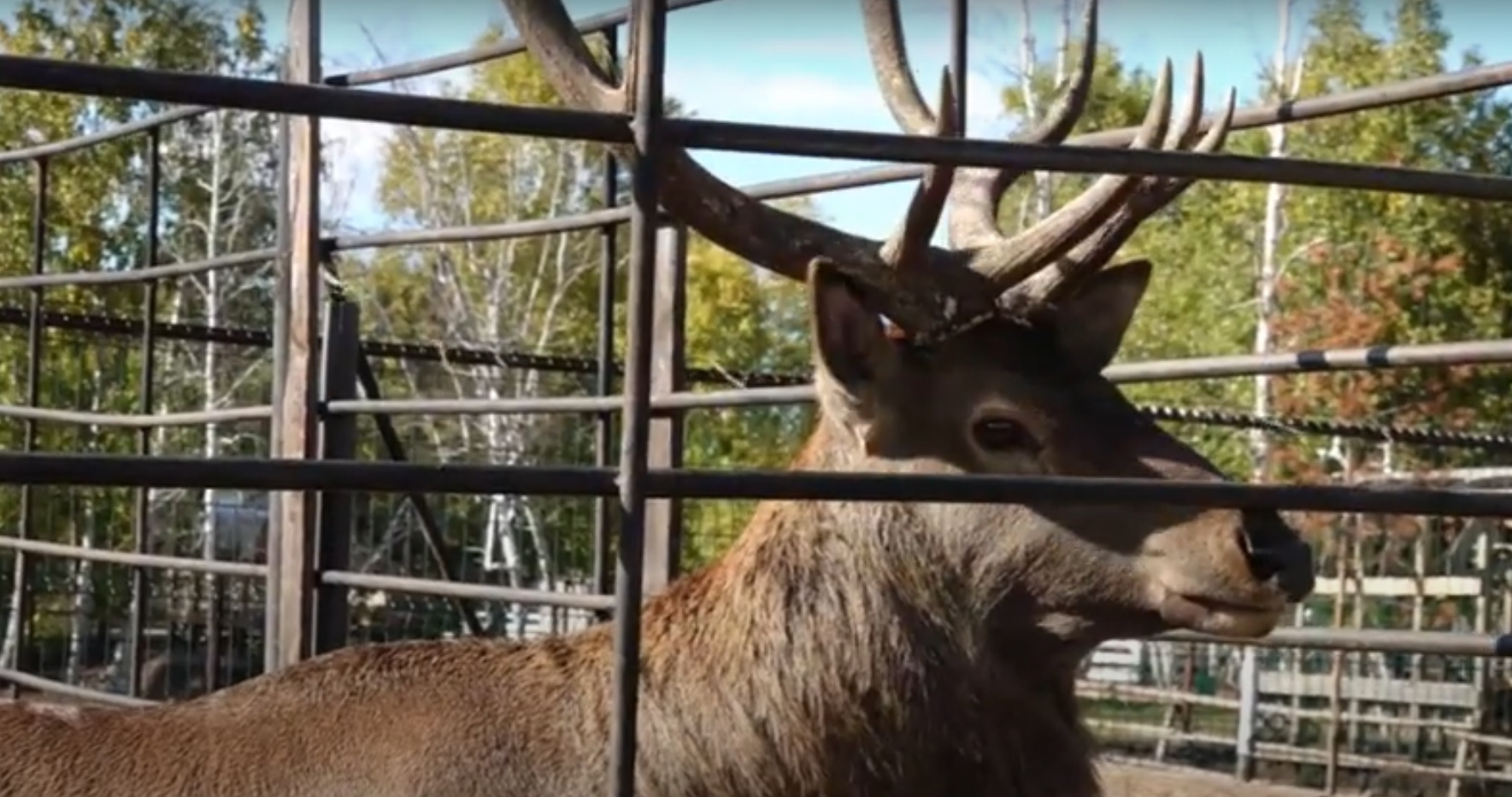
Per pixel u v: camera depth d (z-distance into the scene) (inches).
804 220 189.0
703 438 888.9
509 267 1466.5
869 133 151.9
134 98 133.3
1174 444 188.7
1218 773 594.9
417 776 185.2
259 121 1239.5
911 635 194.2
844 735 192.5
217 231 1173.7
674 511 311.1
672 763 191.6
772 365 1240.8
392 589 322.0
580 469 146.7
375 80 344.5
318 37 330.0
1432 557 623.8
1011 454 190.2
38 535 501.7
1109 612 190.7
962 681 195.6
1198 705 660.7
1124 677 762.2
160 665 478.3
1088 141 264.1
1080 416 189.9
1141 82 1166.3
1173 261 1223.5
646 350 147.3
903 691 193.6
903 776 194.5
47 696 401.1
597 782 188.2
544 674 194.5
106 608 500.7
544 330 1389.0
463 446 894.4
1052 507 189.6
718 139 148.6
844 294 184.1
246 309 1025.5
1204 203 1214.3
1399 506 165.5
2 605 518.0
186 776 185.0
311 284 331.0
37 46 1087.6
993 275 191.0
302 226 331.3
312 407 331.9
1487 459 834.8
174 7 1121.4
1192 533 183.9
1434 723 574.2
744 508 616.1
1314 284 1018.1
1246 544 180.4
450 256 1451.8
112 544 504.4
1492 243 949.2
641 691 193.6
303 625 330.0
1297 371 236.4
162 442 760.3
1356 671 634.2
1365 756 598.2
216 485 135.3
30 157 397.7
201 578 494.0
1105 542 188.4
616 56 306.5
